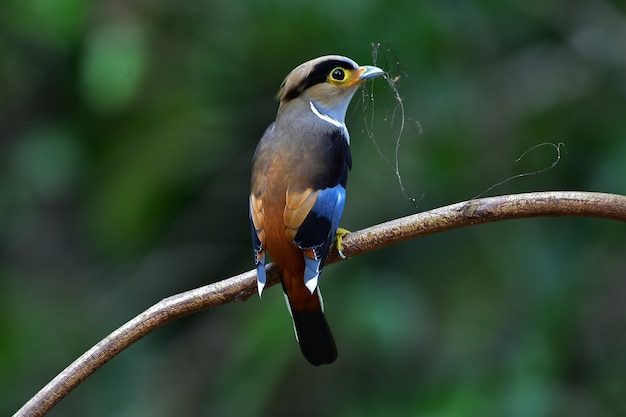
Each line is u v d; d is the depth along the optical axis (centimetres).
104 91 1158
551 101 1196
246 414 1115
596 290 1152
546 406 1040
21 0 1187
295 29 1193
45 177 1270
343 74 779
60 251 1391
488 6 1195
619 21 1232
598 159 1150
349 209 1164
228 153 1301
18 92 1316
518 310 1132
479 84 1183
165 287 1338
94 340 1305
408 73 1138
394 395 1139
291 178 712
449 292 1171
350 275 1165
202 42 1249
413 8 1118
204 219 1329
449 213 652
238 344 1160
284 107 775
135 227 1278
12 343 1269
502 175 1164
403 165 1151
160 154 1252
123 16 1184
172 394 1261
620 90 1205
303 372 1177
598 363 1123
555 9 1241
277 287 1154
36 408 620
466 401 1057
